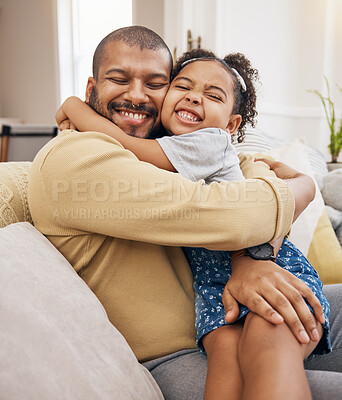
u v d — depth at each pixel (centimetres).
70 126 100
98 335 75
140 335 88
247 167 112
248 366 70
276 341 71
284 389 63
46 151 85
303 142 193
